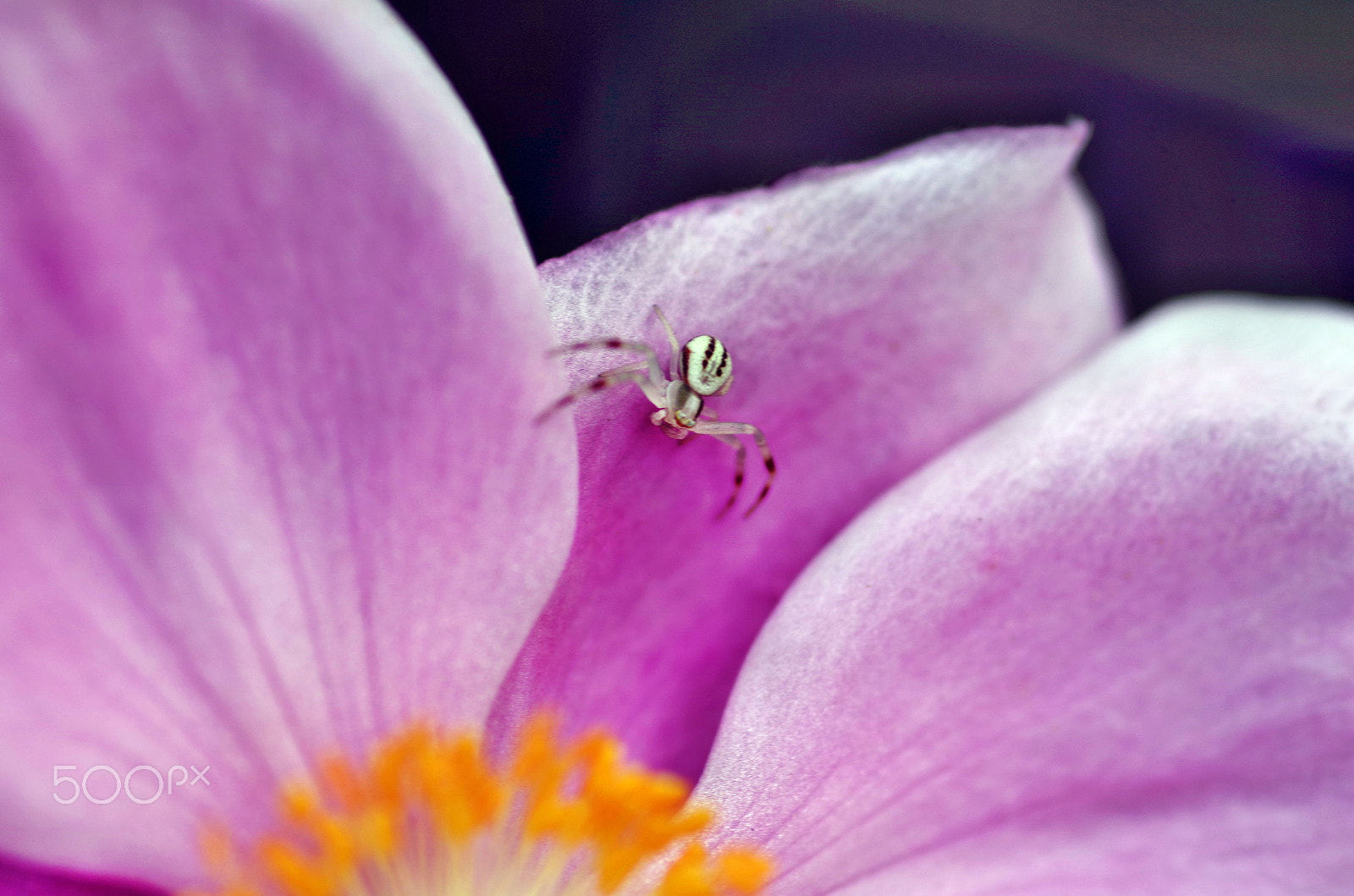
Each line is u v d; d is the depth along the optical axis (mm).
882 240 104
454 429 97
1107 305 109
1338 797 100
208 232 93
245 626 95
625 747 103
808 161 129
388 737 98
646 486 104
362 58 94
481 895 99
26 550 92
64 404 92
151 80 92
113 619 93
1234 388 104
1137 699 101
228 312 94
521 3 127
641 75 128
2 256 91
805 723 103
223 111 93
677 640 104
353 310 95
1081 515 103
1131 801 101
